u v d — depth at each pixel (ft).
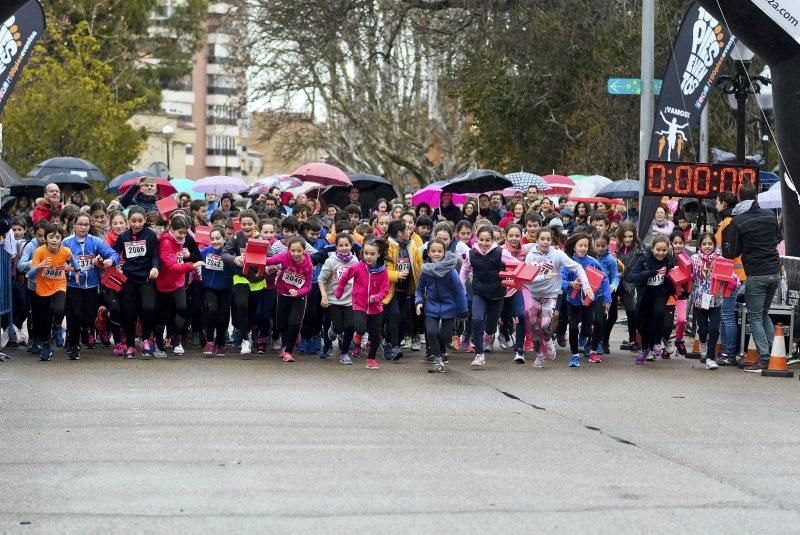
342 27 164.14
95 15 288.92
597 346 76.18
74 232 74.02
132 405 54.65
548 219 100.89
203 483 38.50
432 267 69.21
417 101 236.22
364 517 34.30
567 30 168.55
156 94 323.78
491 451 44.14
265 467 40.93
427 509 35.22
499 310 73.46
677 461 42.93
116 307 75.15
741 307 76.02
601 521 34.12
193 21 332.60
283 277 73.26
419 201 124.98
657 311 75.51
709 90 96.27
